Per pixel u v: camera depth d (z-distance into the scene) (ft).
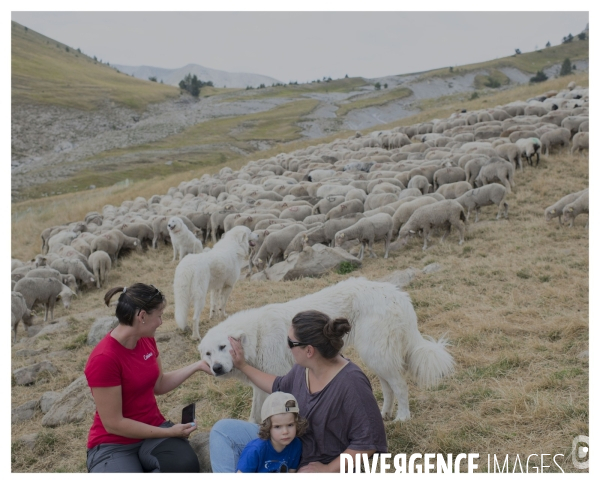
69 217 73.41
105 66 487.20
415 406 15.58
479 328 20.01
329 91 378.32
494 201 36.22
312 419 10.50
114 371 11.08
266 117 273.13
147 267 40.86
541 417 13.87
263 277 33.30
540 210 36.78
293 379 11.25
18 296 29.50
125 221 48.96
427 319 22.15
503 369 17.01
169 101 327.47
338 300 14.65
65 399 18.84
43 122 245.04
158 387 12.91
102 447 11.39
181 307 22.74
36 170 183.62
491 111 71.36
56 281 33.06
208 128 256.93
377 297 14.51
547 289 23.18
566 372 15.93
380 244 36.91
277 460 10.50
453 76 366.02
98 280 38.55
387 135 74.38
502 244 31.53
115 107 287.28
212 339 13.33
